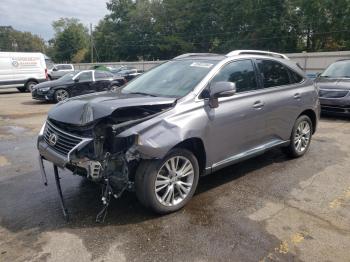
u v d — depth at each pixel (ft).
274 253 10.07
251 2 151.94
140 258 9.80
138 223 11.69
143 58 233.55
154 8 217.15
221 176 16.05
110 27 242.37
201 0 188.34
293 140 17.94
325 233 11.16
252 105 14.83
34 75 66.90
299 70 18.71
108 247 10.31
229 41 164.76
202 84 13.32
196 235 10.97
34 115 35.73
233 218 12.07
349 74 31.86
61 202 12.14
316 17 137.69
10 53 63.72
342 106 29.07
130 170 11.62
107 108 11.12
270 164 17.79
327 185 15.08
